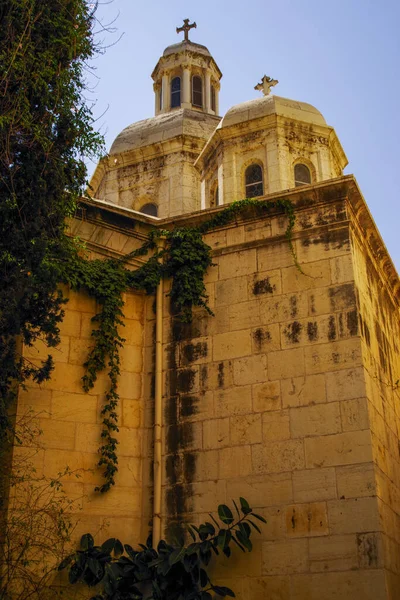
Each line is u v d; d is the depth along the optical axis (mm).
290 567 12758
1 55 12391
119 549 13328
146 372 15359
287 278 14938
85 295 15336
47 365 12938
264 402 14109
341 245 14766
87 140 13422
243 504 13164
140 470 14547
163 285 15977
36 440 13820
